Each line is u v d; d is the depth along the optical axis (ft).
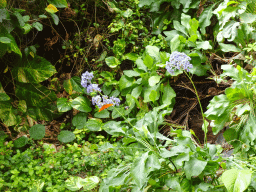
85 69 12.00
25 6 10.09
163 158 6.26
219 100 7.61
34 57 10.20
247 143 7.32
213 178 6.33
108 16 12.15
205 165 5.56
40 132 10.06
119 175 6.80
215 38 10.74
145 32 12.25
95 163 8.59
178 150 5.95
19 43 10.52
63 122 11.81
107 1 11.87
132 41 11.79
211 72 10.37
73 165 8.57
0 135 9.86
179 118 10.86
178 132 6.43
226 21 8.80
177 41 10.05
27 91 10.52
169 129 10.59
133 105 10.36
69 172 8.66
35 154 9.29
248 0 8.72
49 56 11.95
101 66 11.94
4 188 7.74
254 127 7.05
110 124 10.25
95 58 12.00
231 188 4.95
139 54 11.80
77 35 11.80
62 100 10.94
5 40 8.11
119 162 8.61
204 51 10.50
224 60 10.15
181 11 11.39
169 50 11.25
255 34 8.98
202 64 10.57
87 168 8.95
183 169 6.00
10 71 10.28
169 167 6.44
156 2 11.45
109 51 12.01
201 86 10.81
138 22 12.07
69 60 11.95
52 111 11.13
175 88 11.10
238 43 9.25
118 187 6.10
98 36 11.83
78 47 11.68
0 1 8.48
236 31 8.85
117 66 11.50
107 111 10.77
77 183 7.28
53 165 8.58
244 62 9.57
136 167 5.81
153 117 7.36
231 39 8.91
